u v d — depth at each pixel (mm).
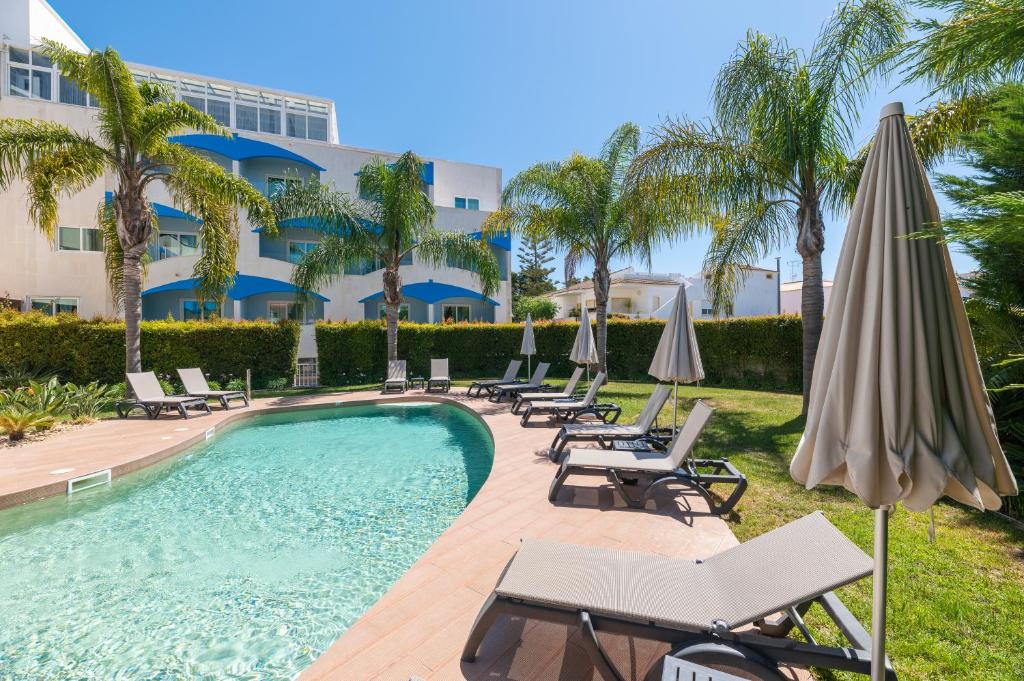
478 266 17703
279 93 30219
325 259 16297
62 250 19797
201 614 3723
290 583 4164
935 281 1735
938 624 3023
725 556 2873
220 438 9844
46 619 3674
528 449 7887
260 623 3607
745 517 4875
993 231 3238
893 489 1691
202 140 21141
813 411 1937
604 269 15305
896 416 1675
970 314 5973
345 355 18172
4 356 12758
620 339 19375
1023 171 5730
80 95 22797
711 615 2396
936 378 1694
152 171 13875
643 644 2867
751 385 15797
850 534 4418
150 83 12492
